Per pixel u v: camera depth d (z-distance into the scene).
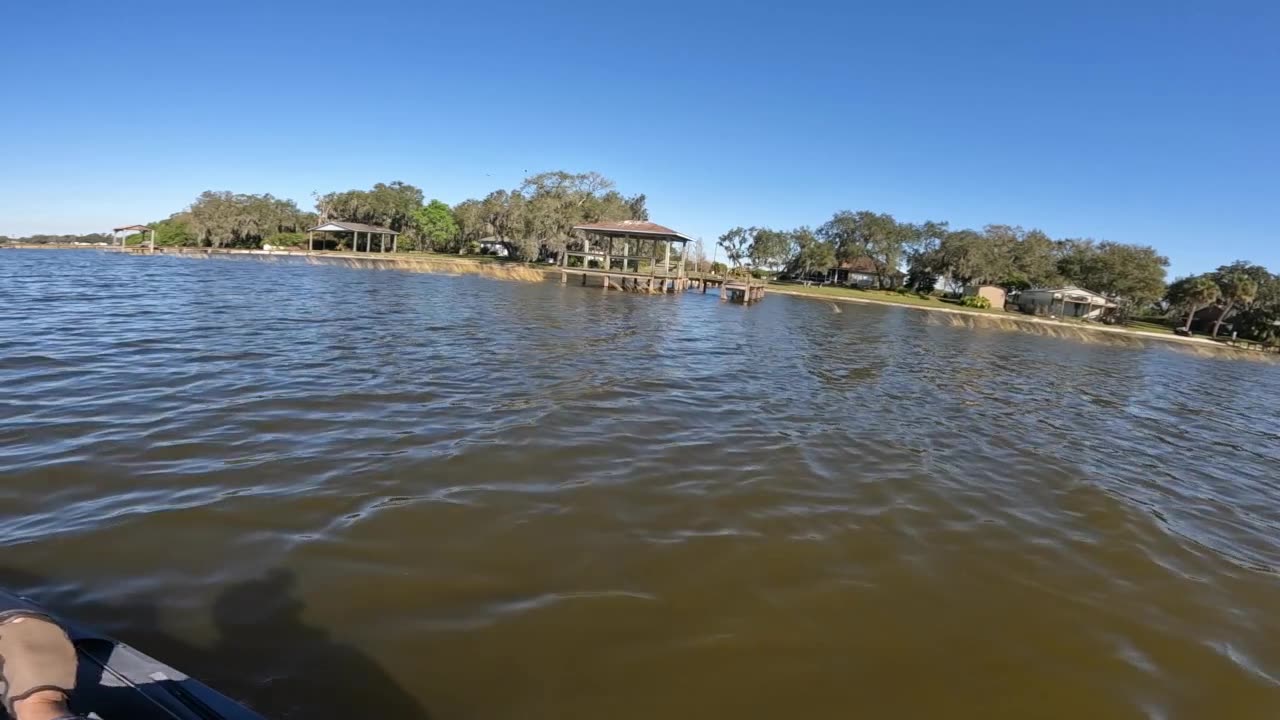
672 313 29.81
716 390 11.52
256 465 5.97
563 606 4.06
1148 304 71.12
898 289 90.81
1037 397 14.94
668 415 9.23
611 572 4.54
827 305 54.34
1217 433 12.86
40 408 7.31
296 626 3.60
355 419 7.72
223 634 3.47
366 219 93.06
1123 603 4.80
